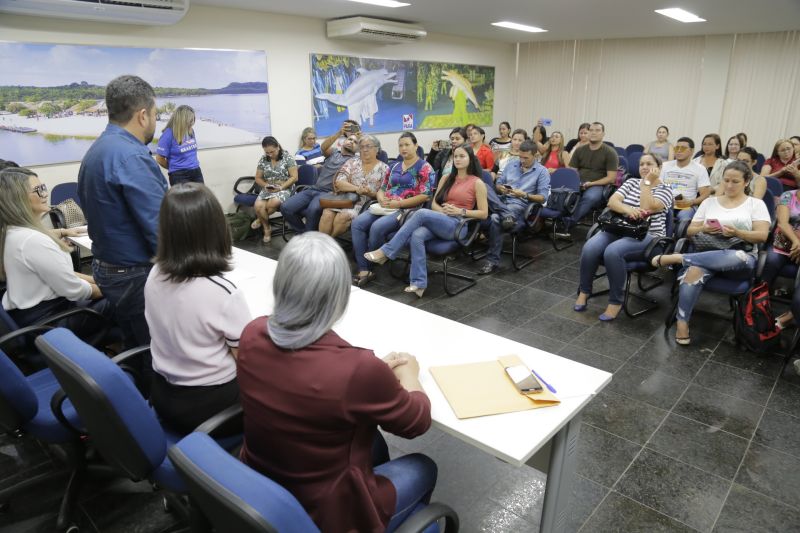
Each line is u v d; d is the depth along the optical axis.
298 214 5.04
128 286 1.90
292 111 5.91
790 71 6.82
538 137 6.89
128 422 1.22
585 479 1.95
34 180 2.08
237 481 0.79
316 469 0.98
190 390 1.39
